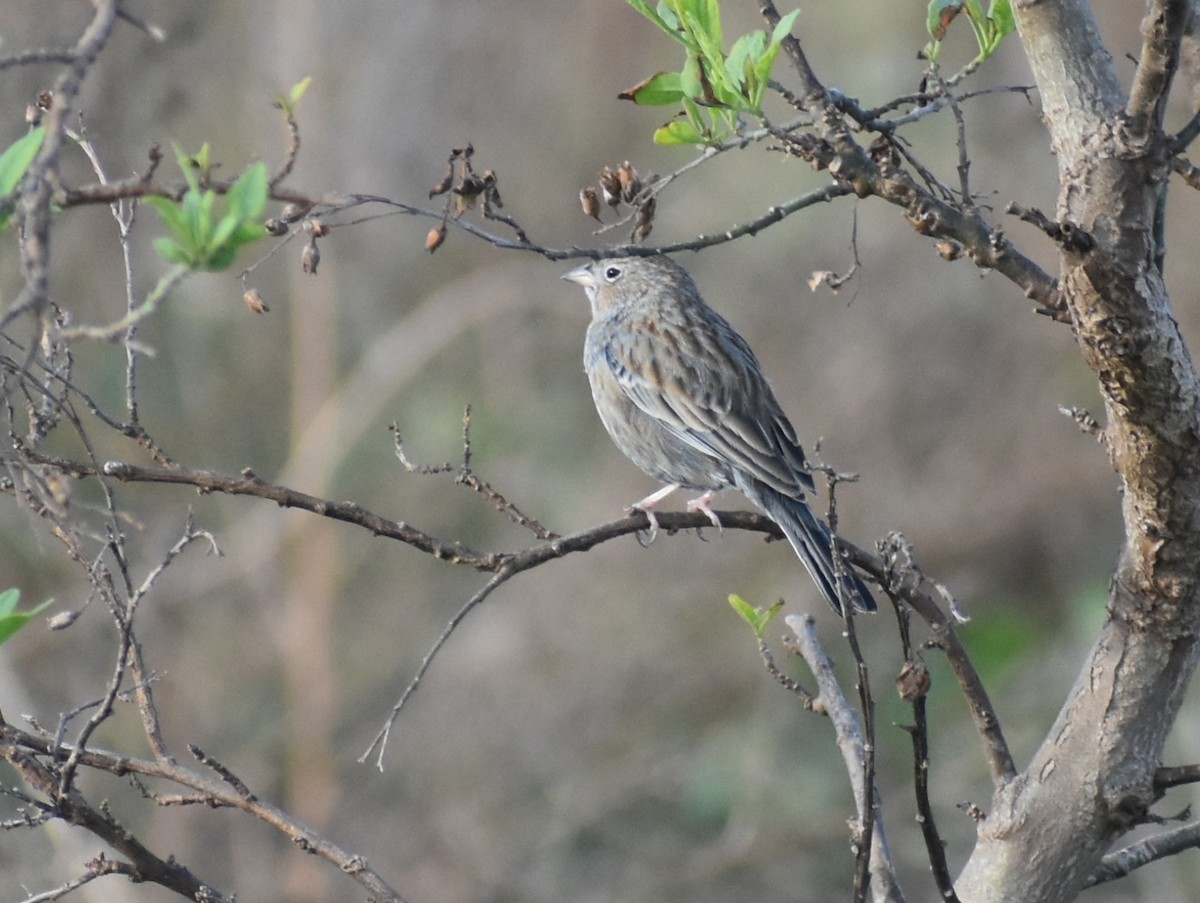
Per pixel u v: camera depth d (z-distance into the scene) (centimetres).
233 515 1445
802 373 1539
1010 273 480
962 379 1511
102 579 514
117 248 1358
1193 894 1262
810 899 1327
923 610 558
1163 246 500
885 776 1379
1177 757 1280
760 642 611
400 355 1559
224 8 1452
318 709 1380
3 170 364
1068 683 1412
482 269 1653
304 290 1505
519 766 1420
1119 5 1551
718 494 926
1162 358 452
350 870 532
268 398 1533
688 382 908
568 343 1655
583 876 1360
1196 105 524
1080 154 451
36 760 503
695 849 1362
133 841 507
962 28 1600
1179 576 501
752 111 494
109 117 1291
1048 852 535
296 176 1523
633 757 1405
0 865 1016
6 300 1231
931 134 1545
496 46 1692
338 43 1608
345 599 1505
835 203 1594
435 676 1462
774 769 1395
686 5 493
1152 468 476
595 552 1505
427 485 1563
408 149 1647
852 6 1733
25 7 1264
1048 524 1472
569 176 1702
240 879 1312
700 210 1644
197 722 1364
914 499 1484
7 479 568
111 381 1411
